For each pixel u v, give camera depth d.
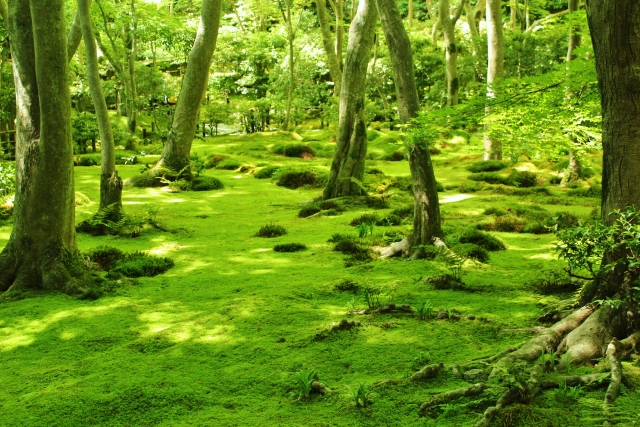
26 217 6.46
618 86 4.19
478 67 24.28
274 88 27.45
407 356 4.27
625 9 4.03
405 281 6.23
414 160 7.09
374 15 10.93
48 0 6.06
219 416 3.49
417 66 27.05
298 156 19.14
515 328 4.71
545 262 6.91
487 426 3.18
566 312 4.68
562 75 5.34
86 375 4.20
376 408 3.48
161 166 13.87
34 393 3.93
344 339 4.64
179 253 8.00
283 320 5.14
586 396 3.49
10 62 16.47
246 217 10.65
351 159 11.45
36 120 6.46
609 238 4.04
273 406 3.61
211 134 25.69
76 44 10.38
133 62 22.62
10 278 6.50
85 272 6.62
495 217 9.70
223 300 5.88
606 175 4.38
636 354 3.88
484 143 16.89
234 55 31.05
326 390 3.73
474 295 5.72
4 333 5.19
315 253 7.76
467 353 4.27
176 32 24.72
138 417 3.56
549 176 14.52
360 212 10.71
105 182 9.22
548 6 33.25
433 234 7.12
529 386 3.47
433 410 3.42
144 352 4.61
